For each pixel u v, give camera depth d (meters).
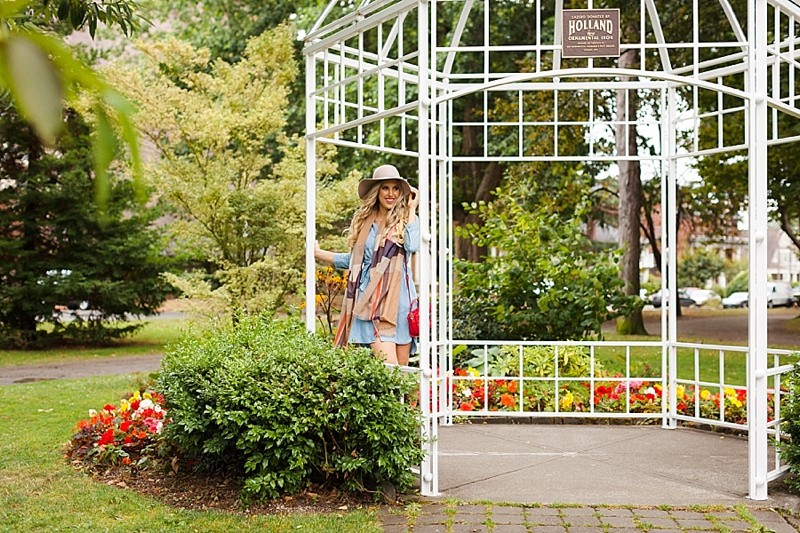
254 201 10.23
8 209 13.98
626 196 15.80
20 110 0.45
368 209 4.92
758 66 4.23
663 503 4.11
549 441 5.69
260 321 5.25
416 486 4.43
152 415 5.25
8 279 14.25
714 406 6.28
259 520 3.80
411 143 14.51
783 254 44.41
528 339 7.76
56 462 4.99
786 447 4.34
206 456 4.49
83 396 7.91
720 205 21.38
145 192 0.55
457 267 8.20
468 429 6.14
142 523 3.78
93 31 3.32
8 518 3.85
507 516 3.88
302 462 4.00
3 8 0.46
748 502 4.14
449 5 13.99
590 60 4.50
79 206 13.81
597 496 4.25
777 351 4.94
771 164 13.88
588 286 7.50
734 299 31.55
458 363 7.70
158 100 10.18
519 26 14.93
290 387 4.09
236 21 16.62
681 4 12.06
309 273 5.20
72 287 13.78
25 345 14.26
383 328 4.77
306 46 5.27
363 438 4.12
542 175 15.29
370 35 14.53
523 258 7.73
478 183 17.00
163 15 17.56
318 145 10.93
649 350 13.20
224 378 4.18
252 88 10.98
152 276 14.80
